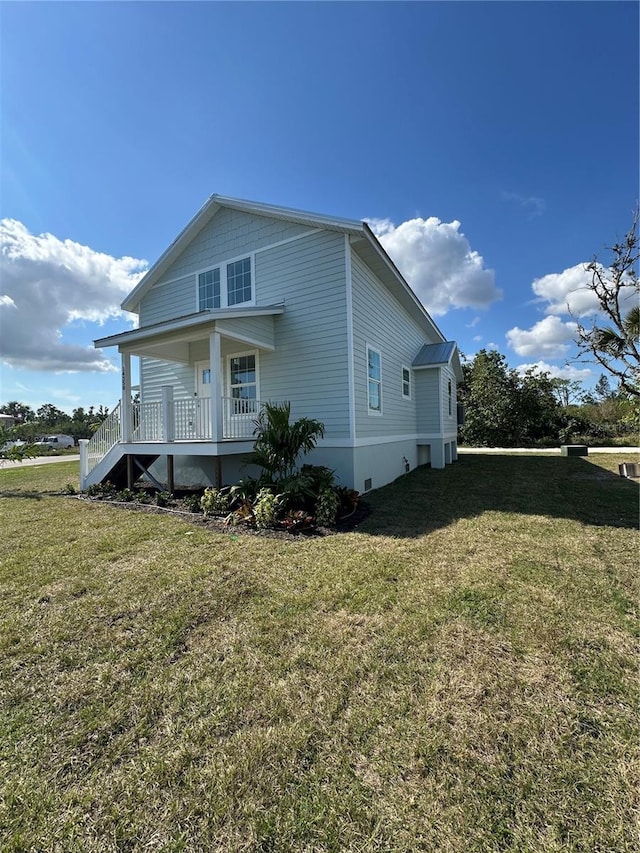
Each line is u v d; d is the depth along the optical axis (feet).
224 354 30.27
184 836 4.78
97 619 10.12
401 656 8.18
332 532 17.16
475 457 50.80
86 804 5.24
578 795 5.15
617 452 51.19
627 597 10.51
